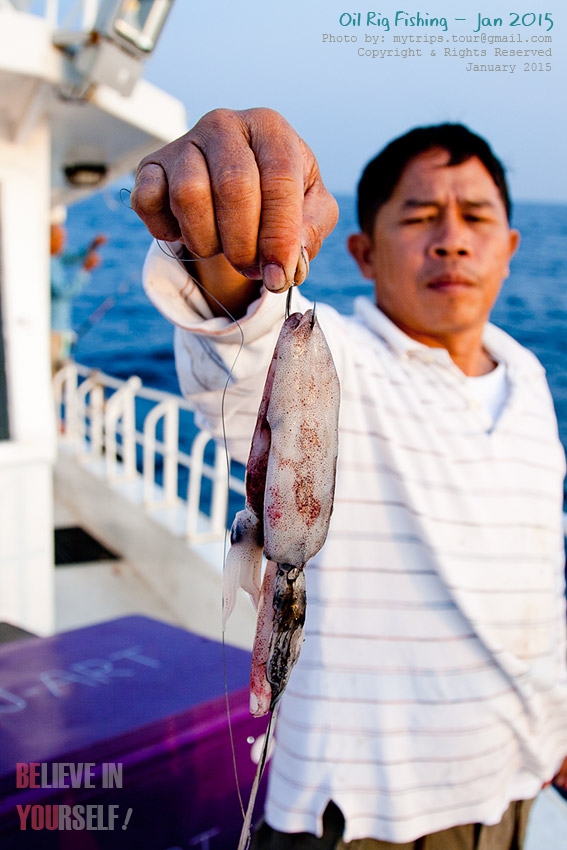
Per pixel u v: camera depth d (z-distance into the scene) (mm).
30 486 1576
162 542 2037
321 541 477
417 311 782
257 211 443
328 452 479
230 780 803
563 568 821
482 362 874
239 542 498
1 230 1518
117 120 1575
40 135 1531
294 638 473
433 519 700
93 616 1929
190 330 557
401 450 710
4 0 1462
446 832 690
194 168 444
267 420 484
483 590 713
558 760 785
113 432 2420
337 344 718
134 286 14891
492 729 699
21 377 1558
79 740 733
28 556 1598
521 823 760
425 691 684
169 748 755
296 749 680
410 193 773
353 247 882
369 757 671
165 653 940
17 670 890
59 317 3158
